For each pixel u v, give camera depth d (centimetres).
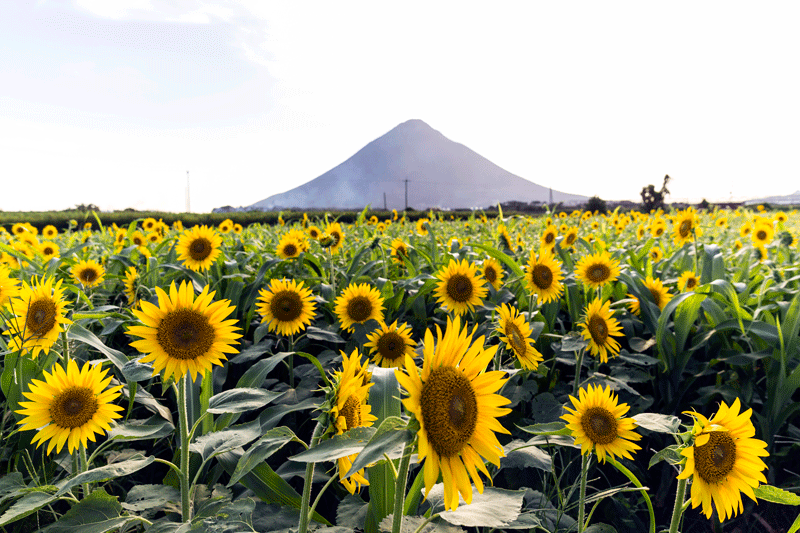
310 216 1232
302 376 362
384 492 189
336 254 676
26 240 674
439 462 112
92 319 330
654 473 340
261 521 195
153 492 195
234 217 2902
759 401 348
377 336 328
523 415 334
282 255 565
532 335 358
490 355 126
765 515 294
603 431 189
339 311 393
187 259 514
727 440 150
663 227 823
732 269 568
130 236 780
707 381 384
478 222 1223
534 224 1330
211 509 175
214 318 190
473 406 119
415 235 940
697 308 352
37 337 209
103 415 190
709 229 1185
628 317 426
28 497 166
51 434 184
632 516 291
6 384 258
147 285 529
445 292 398
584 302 451
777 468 318
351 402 150
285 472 255
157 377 355
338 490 276
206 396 266
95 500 178
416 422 111
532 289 382
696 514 304
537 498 244
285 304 379
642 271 523
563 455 311
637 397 337
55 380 187
